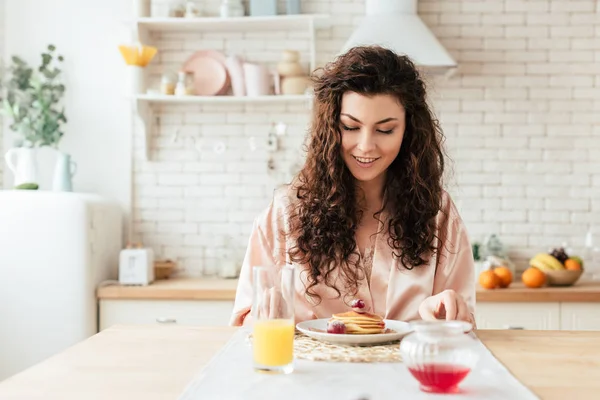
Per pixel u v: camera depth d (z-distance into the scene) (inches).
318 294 69.7
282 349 46.5
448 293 59.2
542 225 151.3
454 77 151.8
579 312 130.6
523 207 151.5
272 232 73.5
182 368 48.7
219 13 152.3
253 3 144.9
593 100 151.3
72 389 43.3
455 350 41.8
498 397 41.3
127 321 133.4
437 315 59.1
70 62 153.7
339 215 69.2
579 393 42.6
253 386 43.4
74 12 154.2
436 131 77.7
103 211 138.8
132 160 153.4
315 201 69.7
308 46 152.5
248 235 152.8
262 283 47.4
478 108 151.6
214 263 152.3
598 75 151.1
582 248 150.9
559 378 46.3
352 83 64.3
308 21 144.8
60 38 154.0
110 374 47.0
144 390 43.1
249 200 153.1
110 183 153.5
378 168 66.5
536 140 151.5
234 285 137.3
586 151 151.3
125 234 153.3
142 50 143.3
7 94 149.6
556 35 151.5
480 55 151.6
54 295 130.0
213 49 152.9
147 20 144.1
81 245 130.5
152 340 58.4
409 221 69.8
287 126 152.6
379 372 47.3
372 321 58.2
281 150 152.6
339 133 67.2
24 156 142.5
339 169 69.0
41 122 144.6
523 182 151.5
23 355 130.4
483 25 151.5
